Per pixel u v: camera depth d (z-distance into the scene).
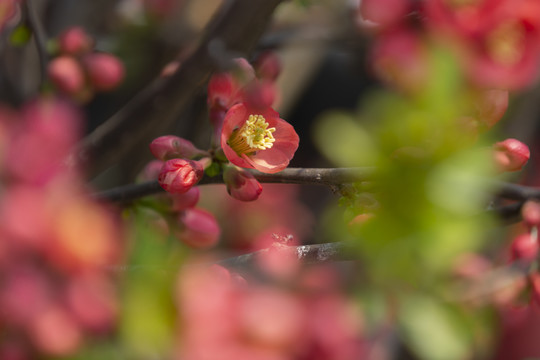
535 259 0.66
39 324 0.52
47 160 0.54
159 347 0.52
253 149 0.65
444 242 0.52
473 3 0.63
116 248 0.53
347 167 0.63
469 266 0.63
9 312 0.52
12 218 0.52
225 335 0.53
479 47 0.62
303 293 0.55
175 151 0.67
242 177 0.66
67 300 0.52
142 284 0.52
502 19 0.63
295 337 0.54
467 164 0.52
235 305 0.54
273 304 0.54
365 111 0.53
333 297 0.55
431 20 0.63
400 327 0.55
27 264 0.52
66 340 0.52
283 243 0.63
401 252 0.52
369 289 0.55
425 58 0.56
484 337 0.63
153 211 0.69
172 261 0.55
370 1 0.64
